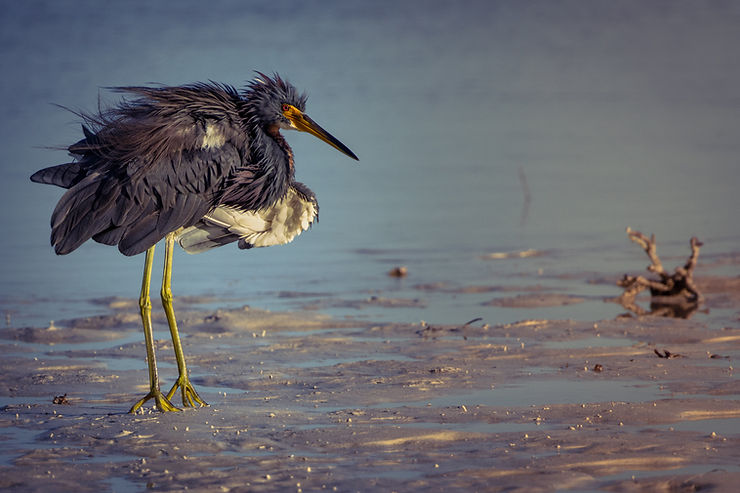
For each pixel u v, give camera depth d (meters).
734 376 11.29
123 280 19.16
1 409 10.59
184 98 10.84
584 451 8.59
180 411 10.12
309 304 16.67
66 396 11.23
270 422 9.64
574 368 11.89
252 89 11.34
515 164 33.25
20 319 15.79
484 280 18.56
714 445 8.70
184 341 14.05
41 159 33.25
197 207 10.73
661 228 23.28
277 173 11.22
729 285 17.66
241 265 20.66
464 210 26.36
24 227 24.19
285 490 7.83
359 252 21.64
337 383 11.43
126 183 10.34
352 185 30.09
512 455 8.54
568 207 26.25
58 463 8.55
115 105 11.45
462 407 10.09
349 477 8.08
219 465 8.45
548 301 16.58
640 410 9.80
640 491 7.72
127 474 8.27
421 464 8.37
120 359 13.07
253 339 14.08
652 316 15.02
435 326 14.53
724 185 28.73
